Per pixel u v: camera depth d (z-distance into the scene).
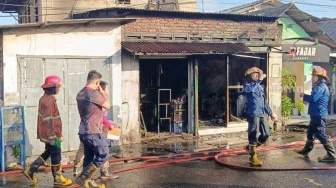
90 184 7.58
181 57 13.91
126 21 11.93
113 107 12.15
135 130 12.85
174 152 11.43
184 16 14.05
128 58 12.66
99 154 7.36
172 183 8.23
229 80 16.28
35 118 10.72
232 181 8.32
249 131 9.59
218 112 16.42
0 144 9.06
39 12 19.14
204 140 13.41
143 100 15.07
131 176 8.84
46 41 10.84
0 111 8.94
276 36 15.94
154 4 19.58
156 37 13.55
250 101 9.57
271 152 11.34
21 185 8.23
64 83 11.21
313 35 20.00
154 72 15.25
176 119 14.25
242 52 13.78
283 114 16.19
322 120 10.00
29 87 10.59
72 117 11.39
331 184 8.02
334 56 20.11
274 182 8.20
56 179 8.14
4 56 10.16
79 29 11.41
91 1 19.23
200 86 16.69
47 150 8.21
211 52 13.17
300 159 10.36
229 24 14.98
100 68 11.88
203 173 9.05
